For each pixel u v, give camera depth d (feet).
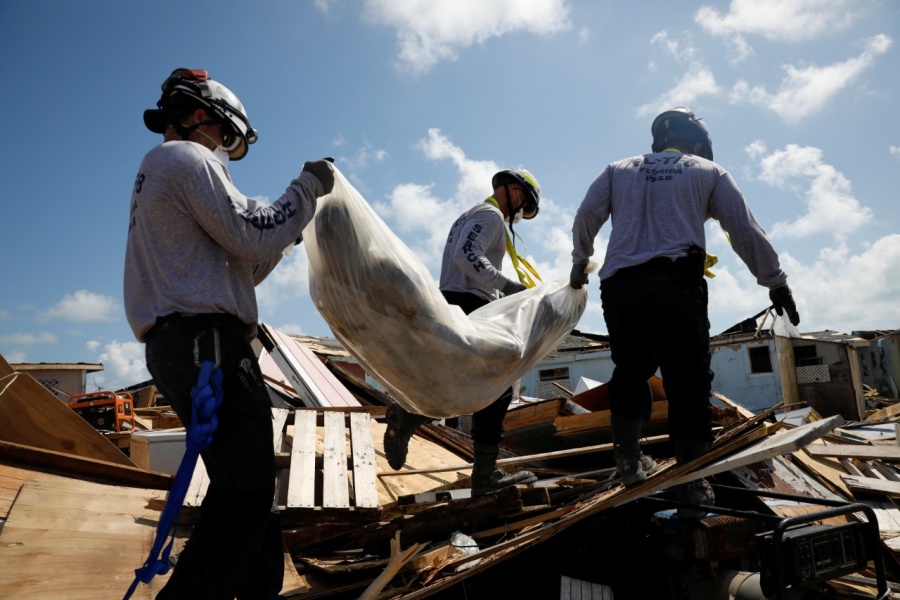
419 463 15.62
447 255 12.67
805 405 25.30
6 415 11.95
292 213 7.01
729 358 73.41
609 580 10.62
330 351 47.34
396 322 8.36
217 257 6.63
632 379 10.51
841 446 19.04
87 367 49.49
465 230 11.92
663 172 10.50
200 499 10.02
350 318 8.50
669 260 9.80
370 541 10.61
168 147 6.65
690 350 9.74
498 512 11.35
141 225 6.54
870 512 8.59
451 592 10.44
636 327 10.29
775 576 7.54
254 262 6.77
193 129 7.11
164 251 6.43
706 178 10.18
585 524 11.09
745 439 7.95
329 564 9.59
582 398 21.39
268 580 7.11
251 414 6.53
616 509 10.53
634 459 10.41
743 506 12.40
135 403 42.34
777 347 71.36
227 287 6.57
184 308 6.33
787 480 13.38
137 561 8.39
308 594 8.77
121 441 17.72
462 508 11.07
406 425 11.69
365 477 11.33
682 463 9.72
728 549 9.37
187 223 6.46
